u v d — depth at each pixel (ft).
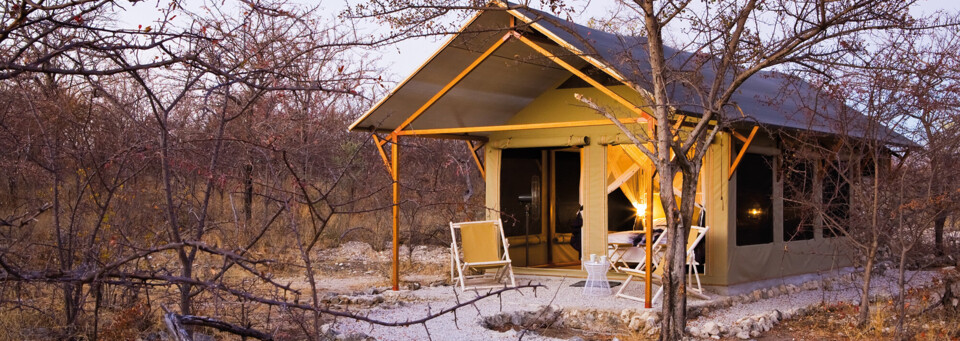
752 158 36.04
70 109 20.43
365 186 48.47
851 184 27.61
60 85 21.11
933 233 32.42
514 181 41.27
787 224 37.96
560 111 37.83
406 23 21.99
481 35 30.96
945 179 26.23
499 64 33.86
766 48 23.04
